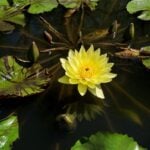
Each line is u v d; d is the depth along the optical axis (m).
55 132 1.11
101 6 1.40
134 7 1.34
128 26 1.27
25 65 1.20
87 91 1.18
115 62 1.23
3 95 1.13
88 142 1.06
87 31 1.32
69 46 1.28
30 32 1.32
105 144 1.05
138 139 1.09
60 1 1.36
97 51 1.17
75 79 1.15
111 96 1.17
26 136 1.11
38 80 1.17
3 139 1.07
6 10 1.34
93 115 1.13
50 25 1.34
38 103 1.16
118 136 1.06
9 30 1.31
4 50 1.27
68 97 1.17
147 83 1.19
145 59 1.22
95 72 1.15
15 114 1.14
